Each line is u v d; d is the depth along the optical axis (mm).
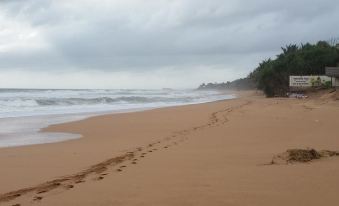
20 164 9688
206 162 9055
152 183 6980
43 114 28781
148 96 67562
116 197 6133
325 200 5492
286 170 7523
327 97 40750
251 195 5918
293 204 5402
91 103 45344
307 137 13273
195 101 54594
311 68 61000
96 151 11648
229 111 28875
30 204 6031
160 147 12039
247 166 8281
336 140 12227
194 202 5684
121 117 25078
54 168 9023
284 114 24656
